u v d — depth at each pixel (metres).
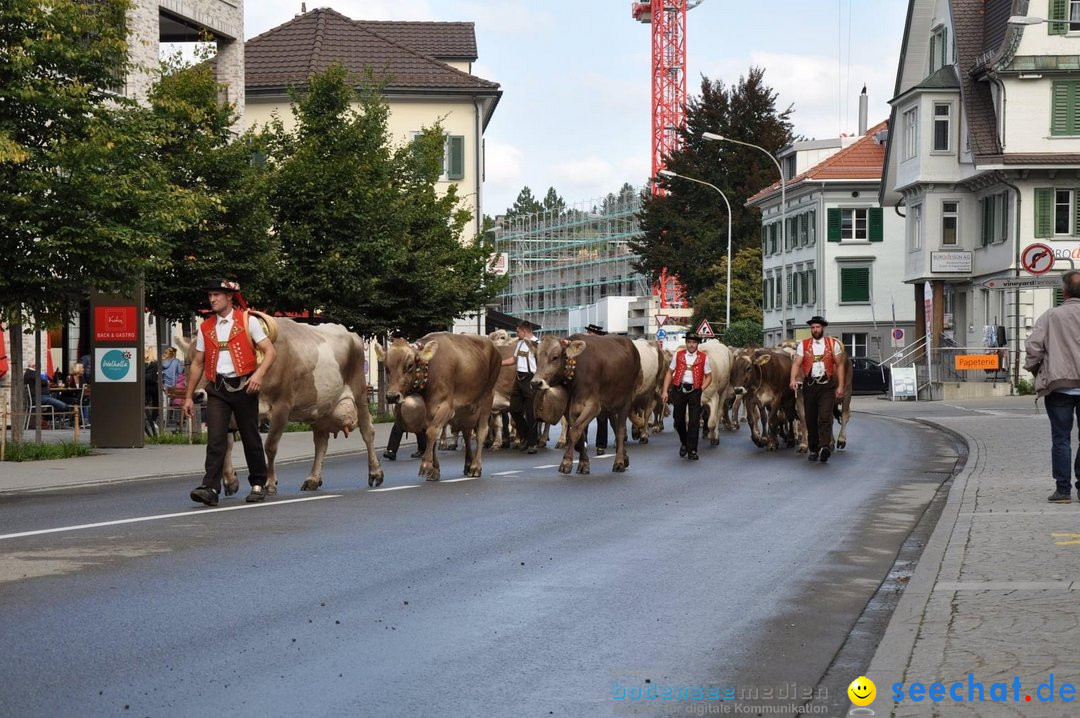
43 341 37.50
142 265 22.41
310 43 62.53
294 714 6.37
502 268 49.16
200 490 14.56
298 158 33.28
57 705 6.45
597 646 7.89
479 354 18.17
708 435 26.75
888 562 11.20
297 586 9.62
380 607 8.91
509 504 14.93
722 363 26.69
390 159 39.78
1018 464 19.58
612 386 19.19
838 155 76.00
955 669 6.76
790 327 79.81
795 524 13.55
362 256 33.84
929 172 56.62
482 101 61.81
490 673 7.20
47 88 21.70
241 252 29.66
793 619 8.77
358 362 16.91
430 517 13.65
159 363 29.31
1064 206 52.84
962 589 9.07
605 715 6.43
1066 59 52.41
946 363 51.44
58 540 11.78
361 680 7.01
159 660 7.38
